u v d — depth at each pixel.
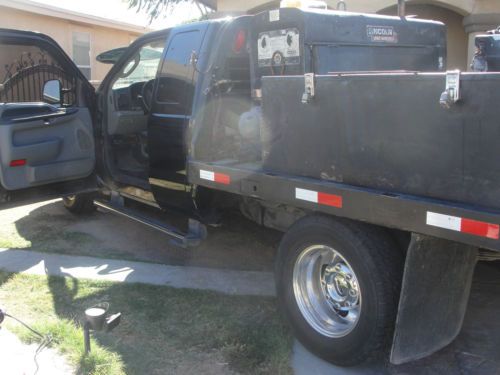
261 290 4.34
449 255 2.95
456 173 2.50
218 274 4.70
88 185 5.61
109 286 4.45
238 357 3.38
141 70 6.29
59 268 4.85
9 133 4.62
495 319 3.89
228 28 4.36
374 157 2.83
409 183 2.70
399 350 2.90
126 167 5.71
